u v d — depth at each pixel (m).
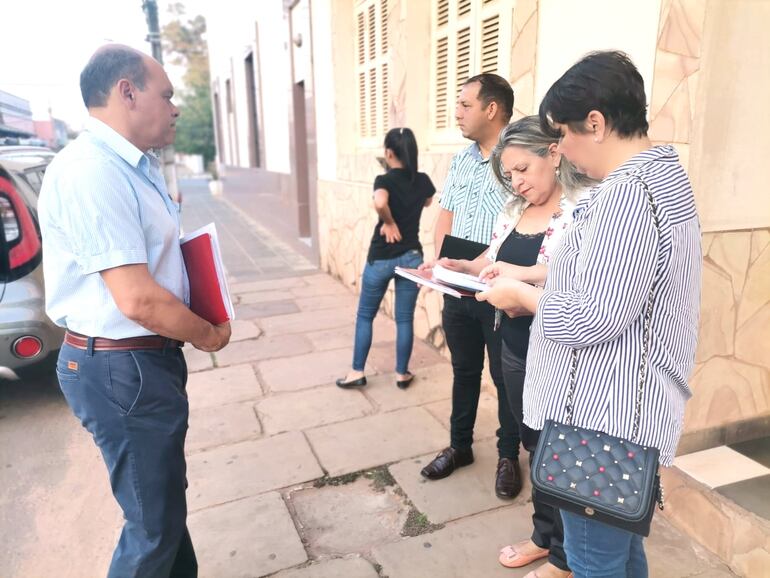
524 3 2.68
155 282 1.39
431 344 4.14
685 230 1.11
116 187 1.34
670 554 2.03
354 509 2.35
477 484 2.49
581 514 1.18
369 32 5.02
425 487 2.47
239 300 5.54
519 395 1.81
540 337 1.31
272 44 8.81
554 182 1.71
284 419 3.10
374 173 4.94
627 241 1.07
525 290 1.37
